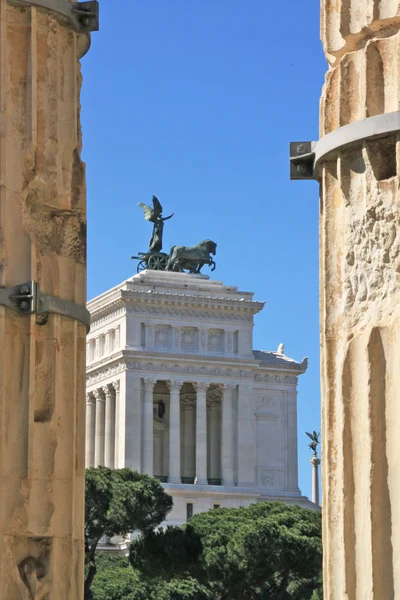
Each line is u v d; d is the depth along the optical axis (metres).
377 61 28.91
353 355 28.28
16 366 32.91
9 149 33.53
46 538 33.00
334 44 30.27
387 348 27.77
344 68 29.52
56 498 33.06
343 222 29.33
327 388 29.12
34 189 34.16
